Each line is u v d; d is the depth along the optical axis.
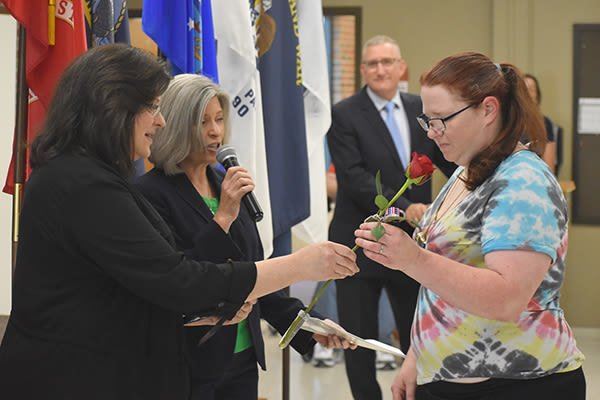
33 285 1.51
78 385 1.48
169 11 2.53
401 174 3.61
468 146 1.65
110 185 1.50
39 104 2.25
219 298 1.59
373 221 1.54
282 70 3.10
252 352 2.25
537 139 1.65
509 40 6.18
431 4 6.25
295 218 3.10
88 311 1.50
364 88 3.79
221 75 2.82
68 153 1.53
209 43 2.67
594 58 6.15
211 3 2.83
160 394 1.60
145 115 1.60
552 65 6.18
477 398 1.66
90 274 1.52
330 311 5.07
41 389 1.48
